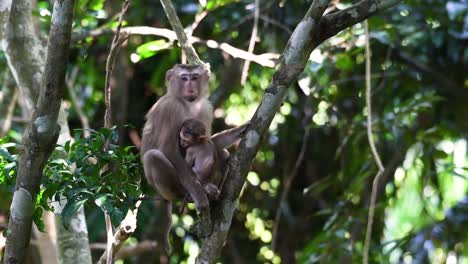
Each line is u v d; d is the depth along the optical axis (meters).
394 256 17.00
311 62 13.88
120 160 8.24
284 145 17.88
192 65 10.31
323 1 7.84
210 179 9.19
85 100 17.88
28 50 11.16
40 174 7.68
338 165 18.02
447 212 16.34
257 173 17.89
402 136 14.90
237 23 14.98
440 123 15.52
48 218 12.24
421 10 15.09
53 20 7.12
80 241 10.62
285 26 15.36
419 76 16.08
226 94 16.02
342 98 16.02
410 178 16.50
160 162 9.25
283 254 18.36
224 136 9.41
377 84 16.12
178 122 9.68
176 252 17.25
